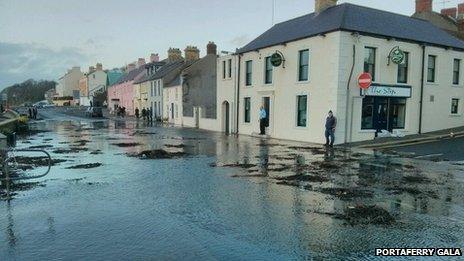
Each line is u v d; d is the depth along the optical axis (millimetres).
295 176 11305
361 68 21250
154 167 13156
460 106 26594
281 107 25203
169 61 59000
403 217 7109
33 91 161250
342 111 20750
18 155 16172
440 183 10156
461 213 7371
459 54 26016
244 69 29234
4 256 5371
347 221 6863
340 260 5195
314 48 22172
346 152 17172
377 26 22359
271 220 6941
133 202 8289
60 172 12094
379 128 22328
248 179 10914
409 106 23312
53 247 5688
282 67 24922
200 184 10219
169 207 7871
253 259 5250
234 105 30594
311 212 7445
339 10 23141
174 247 5676
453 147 17906
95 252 5492
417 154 16031
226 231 6355
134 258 5281
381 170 12242
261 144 21344
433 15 34844
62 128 35156
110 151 17875
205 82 42906
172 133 30172
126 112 72875
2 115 44312
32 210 7660
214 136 27328
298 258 5262
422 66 23781
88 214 7375
